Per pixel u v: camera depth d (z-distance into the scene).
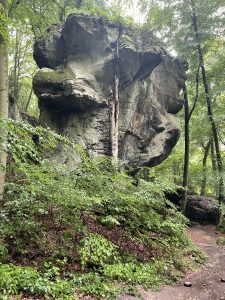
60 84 13.11
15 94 16.17
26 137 4.93
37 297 4.74
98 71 14.00
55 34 15.19
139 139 14.00
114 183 8.80
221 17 14.93
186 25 15.63
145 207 9.45
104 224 8.04
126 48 14.02
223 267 8.73
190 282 7.17
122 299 5.44
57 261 6.08
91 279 5.82
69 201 6.55
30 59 19.62
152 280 6.59
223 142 21.16
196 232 14.91
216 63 16.05
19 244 6.16
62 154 11.76
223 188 15.06
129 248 7.71
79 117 13.56
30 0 15.49
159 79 15.50
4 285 4.65
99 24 14.38
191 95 19.16
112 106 13.48
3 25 6.46
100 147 12.98
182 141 25.19
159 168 21.33
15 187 6.55
